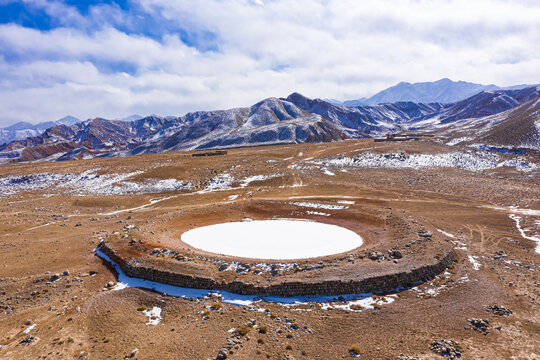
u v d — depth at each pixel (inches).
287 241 1696.6
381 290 1152.8
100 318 1003.3
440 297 1083.9
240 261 1336.1
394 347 809.5
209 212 2358.5
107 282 1270.9
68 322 984.3
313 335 877.8
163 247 1530.5
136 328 942.4
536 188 2822.3
